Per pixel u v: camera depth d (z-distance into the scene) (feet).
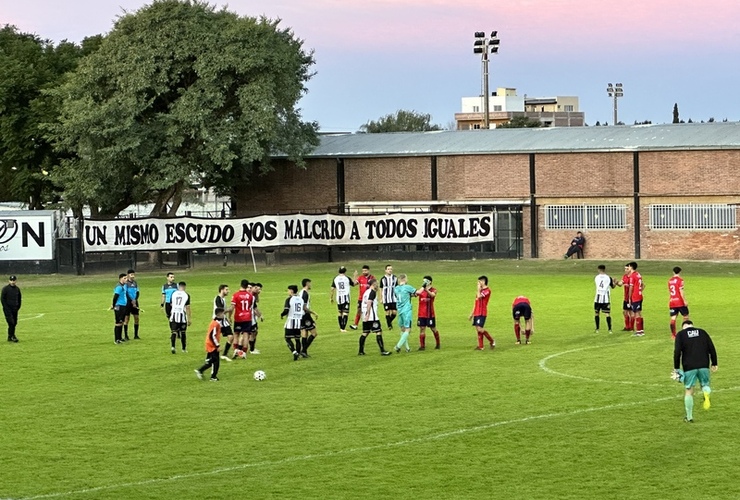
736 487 59.62
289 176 258.78
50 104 251.80
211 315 147.95
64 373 100.32
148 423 78.33
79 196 237.86
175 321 111.65
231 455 69.05
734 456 65.82
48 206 268.62
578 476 62.59
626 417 76.74
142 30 237.25
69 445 72.28
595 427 74.08
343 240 240.32
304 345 107.45
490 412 79.56
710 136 227.81
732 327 125.08
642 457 66.13
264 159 249.34
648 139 232.94
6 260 222.48
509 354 106.83
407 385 90.99
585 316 139.33
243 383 93.61
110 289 191.83
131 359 108.27
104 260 224.94
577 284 184.34
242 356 107.24
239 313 106.63
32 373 100.53
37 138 256.93
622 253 231.91
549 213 237.66
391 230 240.53
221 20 240.94
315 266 231.50
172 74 237.86
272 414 80.53
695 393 84.64
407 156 249.34
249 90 235.61
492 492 60.03
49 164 260.21
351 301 163.02
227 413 81.10
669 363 99.25
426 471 64.54
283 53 241.35
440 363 102.01
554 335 121.08
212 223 231.50
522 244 239.09
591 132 247.09
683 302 115.34
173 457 68.85
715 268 209.26
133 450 70.74
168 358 108.68
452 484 61.72
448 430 74.33
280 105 244.22
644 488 59.93
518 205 237.86
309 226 236.43
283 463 66.90
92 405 85.15
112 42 237.66
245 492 61.00
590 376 93.25
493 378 93.30
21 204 269.23
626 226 231.30
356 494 60.23
